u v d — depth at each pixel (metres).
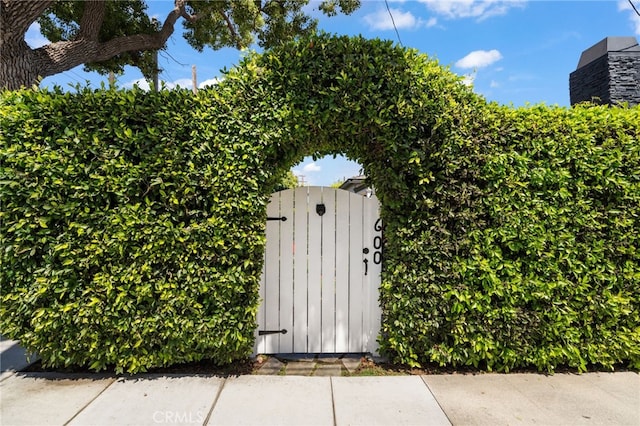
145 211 2.81
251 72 2.94
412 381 2.92
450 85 3.01
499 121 2.98
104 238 2.78
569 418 2.41
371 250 3.54
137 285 2.83
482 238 3.01
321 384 2.86
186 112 2.88
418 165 2.94
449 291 2.98
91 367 2.92
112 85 2.86
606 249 3.04
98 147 2.78
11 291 2.80
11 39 4.30
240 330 2.99
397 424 2.33
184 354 2.98
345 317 3.55
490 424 2.33
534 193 3.00
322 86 2.95
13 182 2.66
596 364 3.23
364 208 3.56
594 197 3.08
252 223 2.95
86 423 2.31
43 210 2.76
